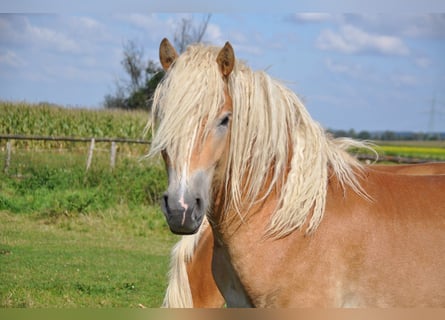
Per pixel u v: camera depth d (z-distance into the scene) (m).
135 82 33.88
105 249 9.45
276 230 3.30
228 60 3.14
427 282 3.29
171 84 3.10
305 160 3.41
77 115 21.34
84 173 14.26
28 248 9.19
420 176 3.69
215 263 3.63
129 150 20.03
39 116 20.70
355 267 3.26
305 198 3.31
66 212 11.84
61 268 8.00
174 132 2.97
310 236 3.27
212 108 3.03
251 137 3.29
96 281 7.40
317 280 3.24
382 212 3.38
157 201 13.09
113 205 12.52
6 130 20.09
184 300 4.24
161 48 3.34
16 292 6.63
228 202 3.30
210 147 3.02
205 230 4.30
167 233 11.04
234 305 3.57
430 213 3.42
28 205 12.20
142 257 8.98
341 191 3.44
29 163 15.72
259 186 3.33
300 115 3.52
